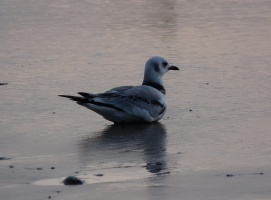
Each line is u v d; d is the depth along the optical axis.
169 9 30.09
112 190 11.11
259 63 21.17
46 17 28.64
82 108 17.16
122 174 12.09
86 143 14.34
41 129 15.40
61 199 10.70
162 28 26.38
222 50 22.98
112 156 13.35
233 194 10.82
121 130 15.41
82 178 11.84
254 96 17.70
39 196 10.86
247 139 14.29
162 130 15.30
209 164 12.62
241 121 15.66
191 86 18.86
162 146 14.01
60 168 12.54
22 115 16.53
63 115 16.56
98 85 19.03
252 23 27.09
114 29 26.39
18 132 15.16
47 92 18.48
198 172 12.11
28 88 18.89
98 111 15.70
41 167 12.62
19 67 21.25
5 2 31.81
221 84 18.94
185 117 16.22
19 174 12.15
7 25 27.28
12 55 22.80
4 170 12.43
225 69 20.56
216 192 10.94
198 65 21.11
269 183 11.34
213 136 14.62
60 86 19.03
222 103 17.19
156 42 24.20
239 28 26.27
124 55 22.48
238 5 30.91
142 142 14.36
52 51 23.25
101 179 11.77
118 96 15.80
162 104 16.02
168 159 13.05
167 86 18.92
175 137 14.70
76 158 13.23
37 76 20.16
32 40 24.86
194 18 28.17
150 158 13.16
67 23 27.53
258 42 24.02
